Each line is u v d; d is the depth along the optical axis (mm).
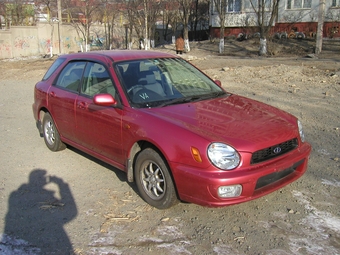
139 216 3959
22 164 5562
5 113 9047
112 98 4309
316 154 5590
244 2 31422
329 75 12320
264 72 13328
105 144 4625
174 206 4133
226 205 3490
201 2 42125
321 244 3389
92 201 4332
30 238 3607
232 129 3752
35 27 33656
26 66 22406
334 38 28453
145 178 4141
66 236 3627
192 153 3533
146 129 3934
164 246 3420
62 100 5379
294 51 24828
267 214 3924
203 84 5074
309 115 7812
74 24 35312
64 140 5637
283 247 3357
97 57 5059
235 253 3293
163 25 44031
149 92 4508
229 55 25172
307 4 29203
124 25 40250
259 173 3502
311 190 4430
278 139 3748
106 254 3324
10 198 4461
